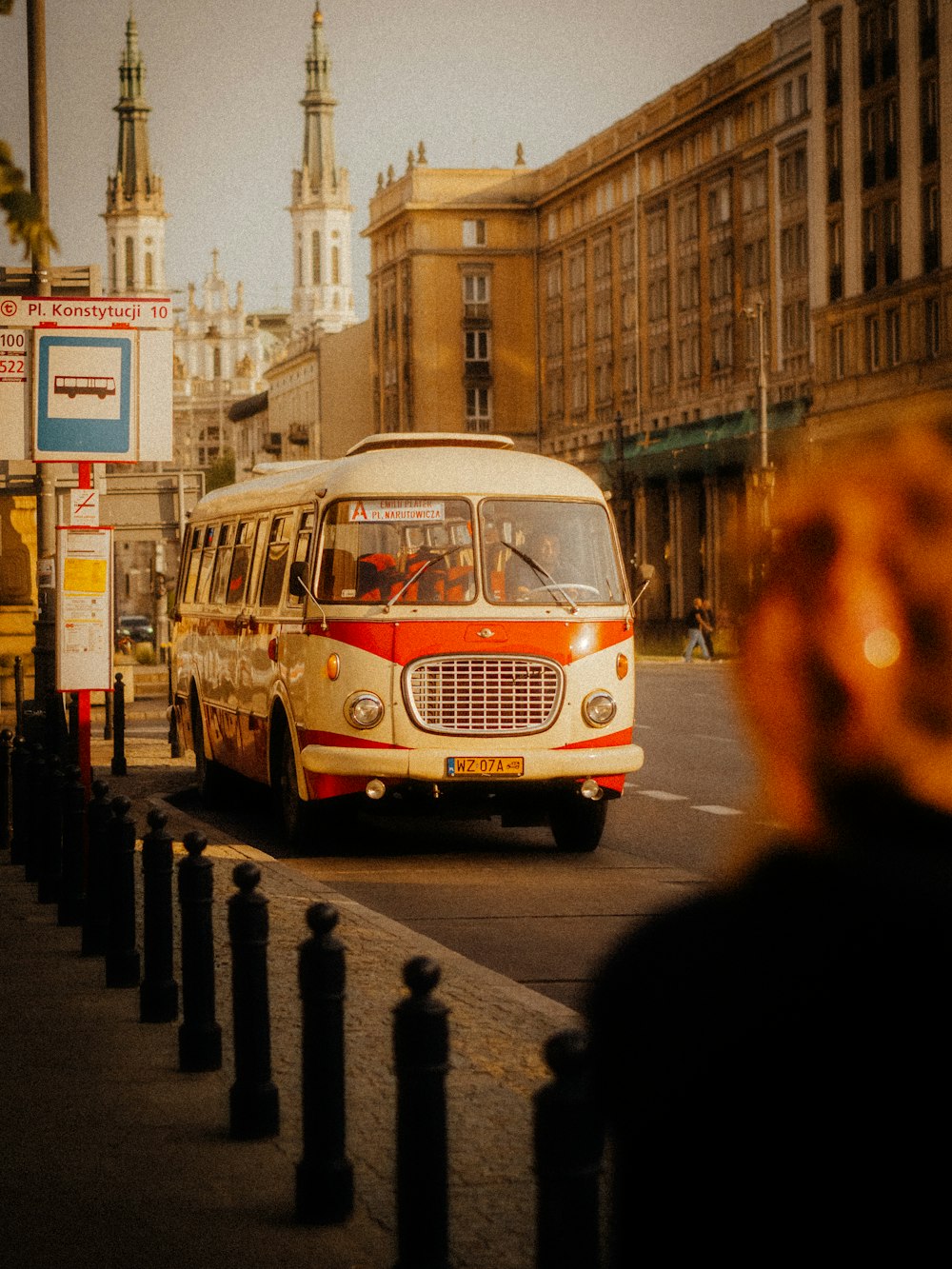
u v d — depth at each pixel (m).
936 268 62.56
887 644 1.82
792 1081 1.79
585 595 16.31
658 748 27.86
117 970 10.42
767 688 1.88
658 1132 1.87
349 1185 5.97
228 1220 5.99
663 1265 1.87
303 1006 6.01
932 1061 1.73
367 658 15.89
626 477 80.00
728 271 80.62
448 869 15.66
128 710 38.72
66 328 14.66
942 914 1.74
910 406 1.88
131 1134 7.14
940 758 1.80
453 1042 8.36
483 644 15.91
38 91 22.69
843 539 1.85
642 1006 1.91
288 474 18.92
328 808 16.36
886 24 65.00
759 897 1.86
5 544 40.34
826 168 69.81
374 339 123.75
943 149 61.28
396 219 115.25
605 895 13.93
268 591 18.03
